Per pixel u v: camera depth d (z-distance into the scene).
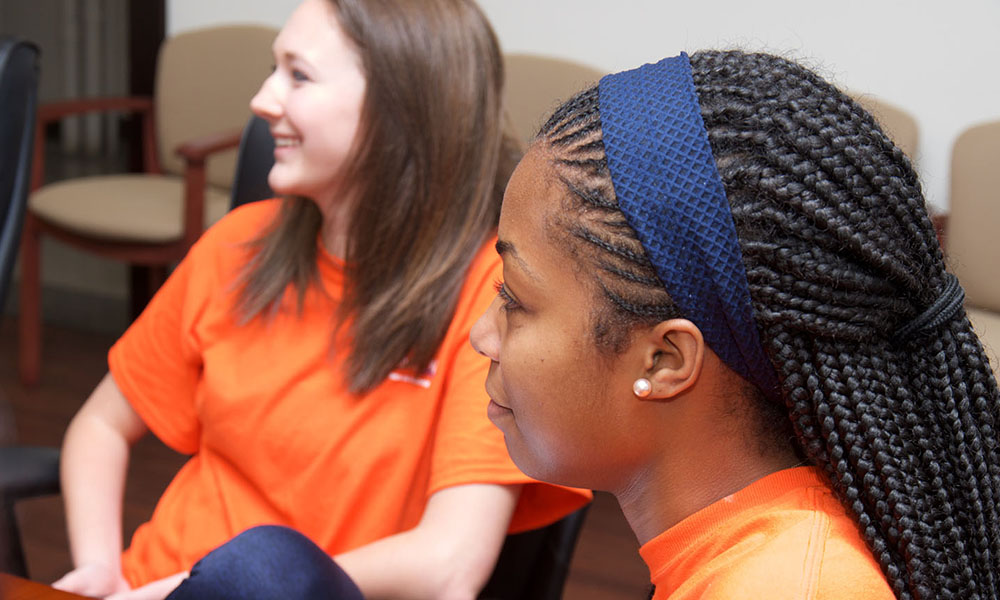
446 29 1.16
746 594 0.52
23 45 1.60
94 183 3.07
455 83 1.16
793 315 0.52
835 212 0.52
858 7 2.63
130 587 1.25
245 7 3.32
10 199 1.58
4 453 1.33
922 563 0.54
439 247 1.17
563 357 0.56
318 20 1.17
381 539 1.15
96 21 5.13
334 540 1.17
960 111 2.59
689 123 0.53
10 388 3.04
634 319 0.54
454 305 1.17
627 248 0.53
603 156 0.54
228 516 1.21
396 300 1.16
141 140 3.63
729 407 0.56
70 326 3.54
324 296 1.23
